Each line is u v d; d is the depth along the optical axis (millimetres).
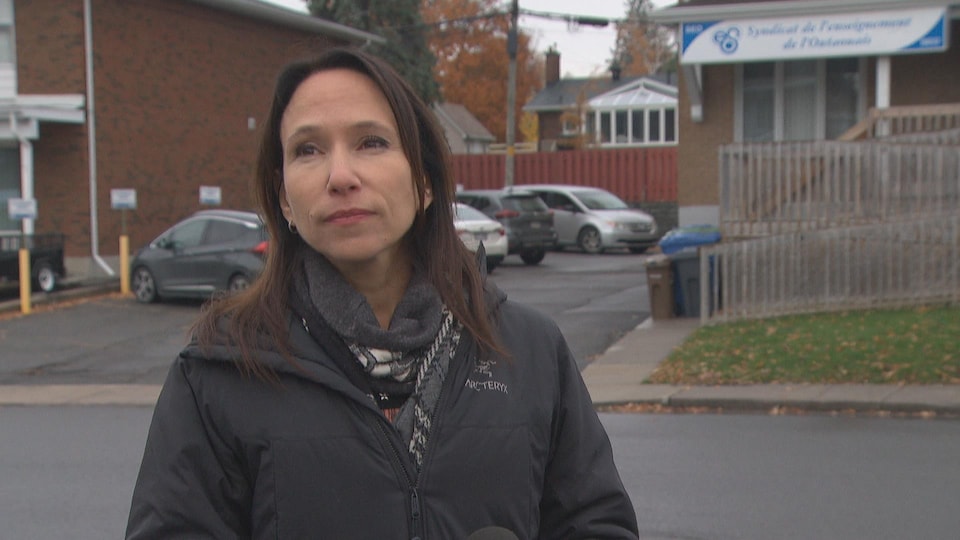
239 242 17156
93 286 19922
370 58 1951
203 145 24078
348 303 1878
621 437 8359
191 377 1867
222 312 1908
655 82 49469
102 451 8477
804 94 17625
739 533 5766
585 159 32406
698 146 18172
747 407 9500
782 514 6098
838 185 13367
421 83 36500
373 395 1898
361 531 1802
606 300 17016
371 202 1873
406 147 1947
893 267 12891
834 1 15656
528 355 2021
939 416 8930
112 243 21641
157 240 18562
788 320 12844
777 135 17797
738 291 13359
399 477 1828
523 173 33188
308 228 1892
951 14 15555
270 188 2039
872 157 13180
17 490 7172
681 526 5902
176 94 23219
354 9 35750
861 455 7531
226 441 1834
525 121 58375
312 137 1907
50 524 6355
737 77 17859
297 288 1913
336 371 1849
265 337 1844
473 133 53469
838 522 5930
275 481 1796
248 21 25422
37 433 9305
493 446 1890
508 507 1891
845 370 10234
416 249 2039
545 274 21578
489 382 1938
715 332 12680
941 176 12914
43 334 15625
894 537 5660
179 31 23266
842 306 12961
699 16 16359
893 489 6582
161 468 1827
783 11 15961
